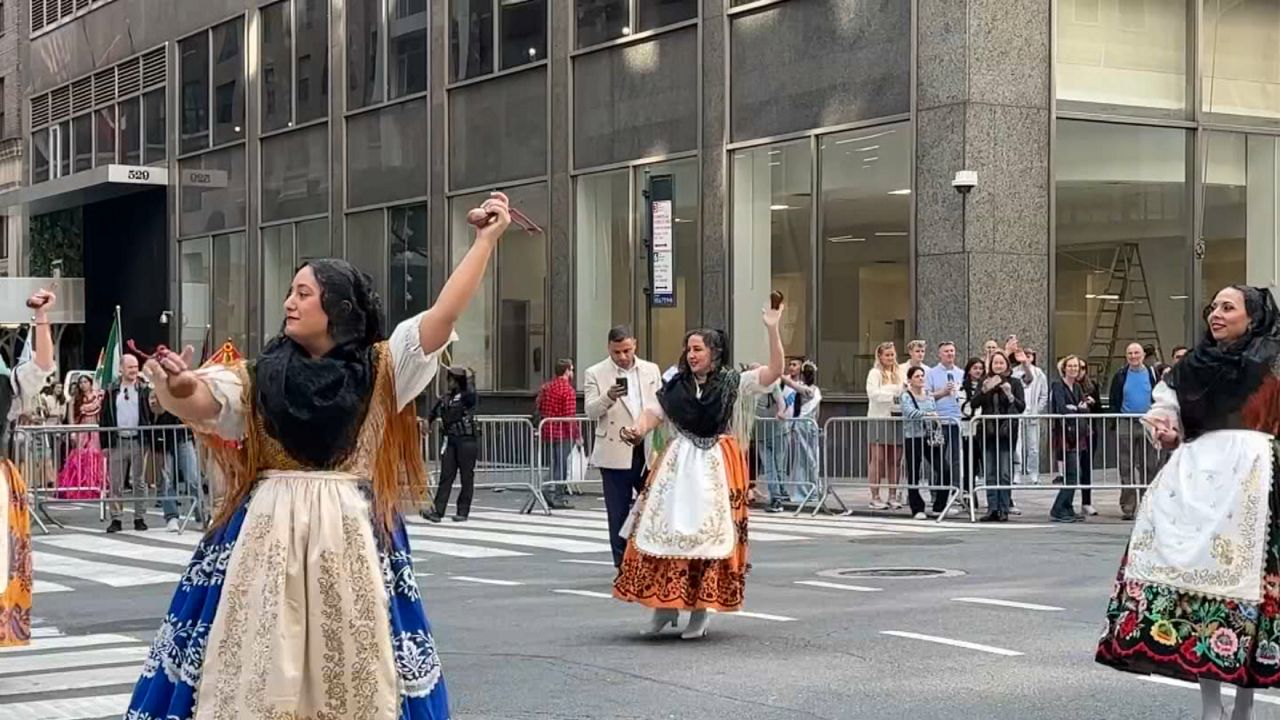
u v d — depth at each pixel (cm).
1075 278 2195
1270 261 2378
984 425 1712
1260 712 700
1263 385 619
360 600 446
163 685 452
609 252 2666
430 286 3048
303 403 446
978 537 1516
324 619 444
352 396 451
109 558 1459
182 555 1487
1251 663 605
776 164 2375
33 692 784
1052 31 2162
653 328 2584
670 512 895
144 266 4191
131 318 4262
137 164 4125
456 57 2986
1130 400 1748
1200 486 620
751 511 1906
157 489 1762
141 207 4191
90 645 938
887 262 2211
